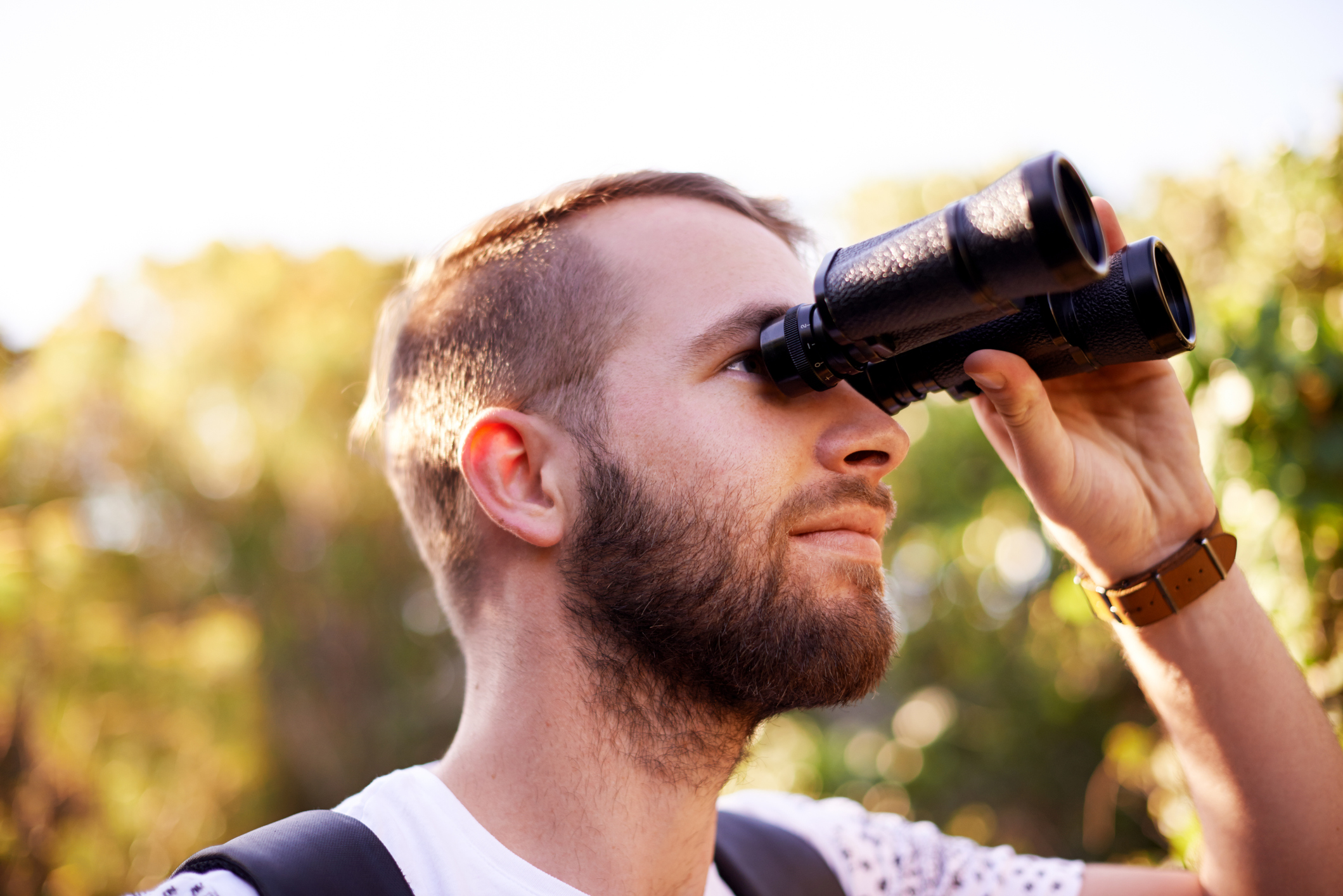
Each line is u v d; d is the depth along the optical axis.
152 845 7.19
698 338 1.37
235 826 7.75
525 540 1.38
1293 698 1.50
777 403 1.35
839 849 1.68
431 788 1.32
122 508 8.50
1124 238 1.44
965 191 6.76
